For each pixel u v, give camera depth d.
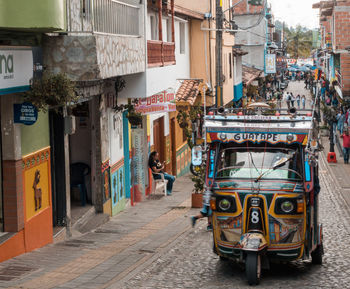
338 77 48.28
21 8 9.93
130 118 18.41
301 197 9.94
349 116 39.28
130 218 17.62
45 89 10.77
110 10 13.97
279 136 10.27
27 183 12.02
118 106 18.52
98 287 9.43
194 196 19.67
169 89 21.23
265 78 74.81
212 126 10.49
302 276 10.48
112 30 14.16
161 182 23.89
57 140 14.05
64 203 14.18
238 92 43.88
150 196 22.58
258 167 10.27
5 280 9.70
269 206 9.89
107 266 11.02
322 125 47.31
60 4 10.16
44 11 9.96
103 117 17.05
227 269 10.97
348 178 27.48
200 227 15.95
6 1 9.88
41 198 12.80
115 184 18.50
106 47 12.91
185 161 30.92
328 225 16.83
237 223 10.04
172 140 28.02
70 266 10.95
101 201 16.95
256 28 72.12
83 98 14.98
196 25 30.45
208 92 29.55
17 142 11.45
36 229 12.48
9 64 10.18
